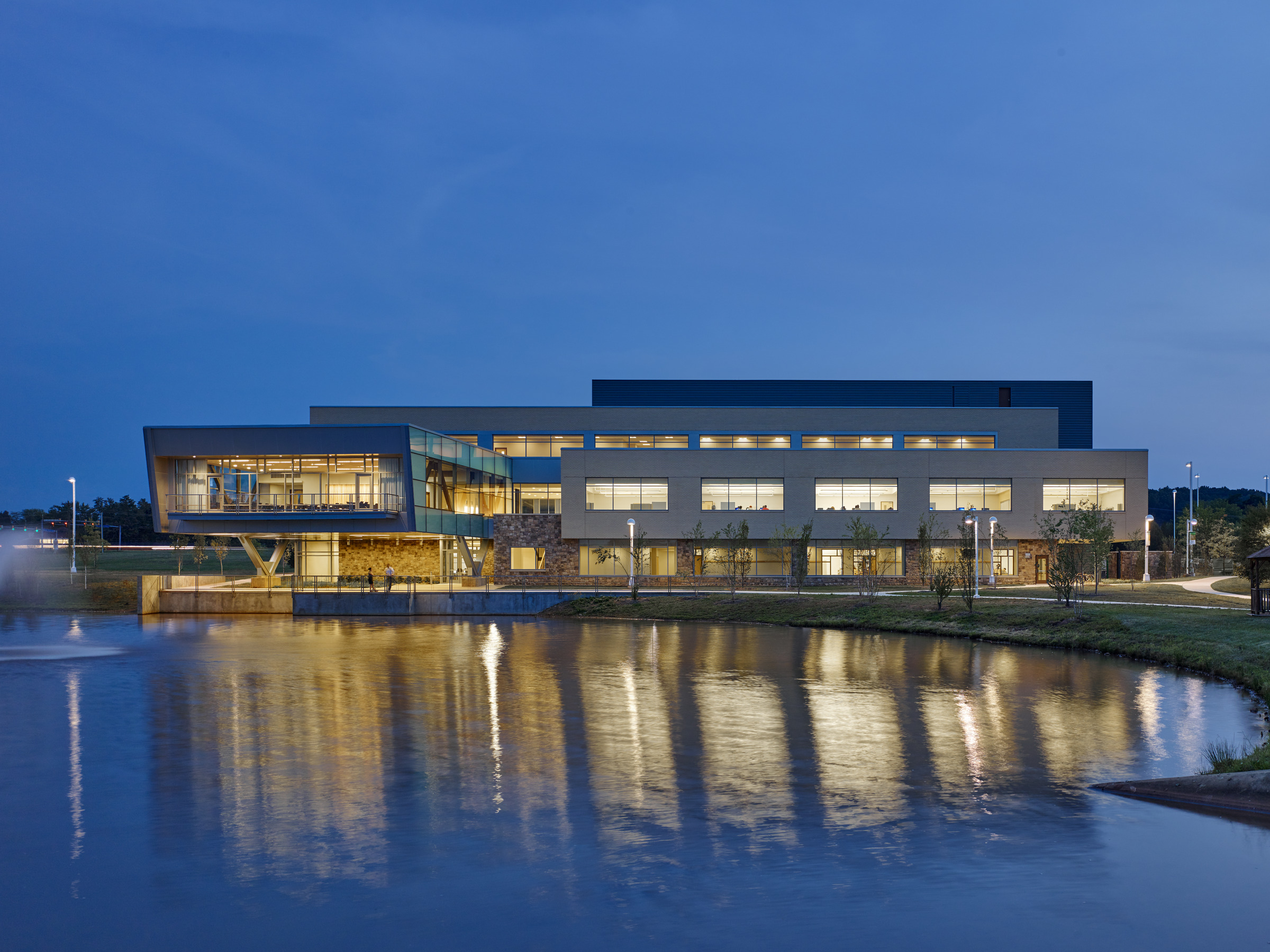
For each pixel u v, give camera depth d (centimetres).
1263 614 3606
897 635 4203
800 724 2119
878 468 6631
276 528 6134
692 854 1225
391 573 5962
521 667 3155
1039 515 6606
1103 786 1548
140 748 1908
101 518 15025
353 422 7794
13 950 953
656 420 7612
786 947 943
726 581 6569
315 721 2195
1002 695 2486
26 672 3117
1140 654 3197
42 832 1342
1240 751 1766
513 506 7744
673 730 2056
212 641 4181
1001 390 8412
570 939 969
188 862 1214
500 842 1281
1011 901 1060
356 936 983
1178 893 1077
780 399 8362
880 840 1276
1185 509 10556
